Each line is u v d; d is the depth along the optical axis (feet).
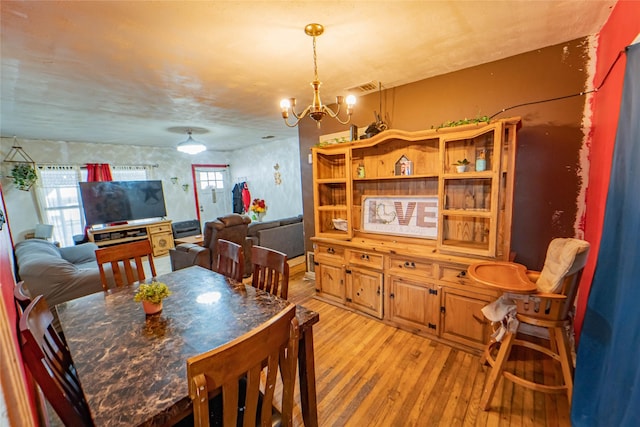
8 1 4.38
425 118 8.81
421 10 5.16
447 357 7.02
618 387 3.74
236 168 25.81
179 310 4.89
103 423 2.62
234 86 8.93
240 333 4.13
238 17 5.16
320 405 5.67
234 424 2.71
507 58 7.35
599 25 5.88
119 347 3.85
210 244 11.90
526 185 7.40
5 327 2.14
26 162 15.72
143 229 18.67
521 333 7.85
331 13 5.14
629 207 3.88
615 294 4.19
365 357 7.11
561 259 5.03
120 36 5.68
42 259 8.43
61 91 8.59
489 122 6.66
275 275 5.91
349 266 9.45
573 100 6.66
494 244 6.73
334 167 10.92
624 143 4.08
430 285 7.64
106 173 18.72
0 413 1.82
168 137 17.57
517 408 5.44
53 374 3.16
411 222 8.91
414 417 5.33
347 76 8.36
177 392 3.00
